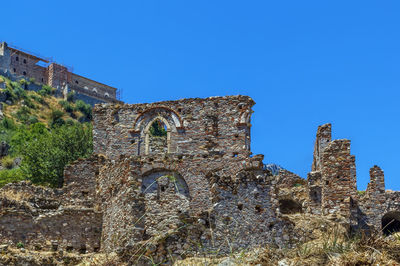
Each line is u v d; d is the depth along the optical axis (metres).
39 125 110.69
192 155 37.78
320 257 17.92
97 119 41.88
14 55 161.25
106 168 29.84
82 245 28.16
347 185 35.97
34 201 31.33
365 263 16.83
